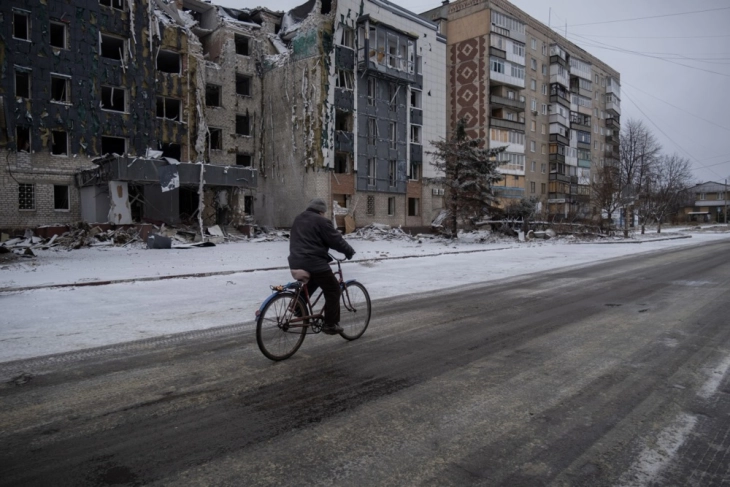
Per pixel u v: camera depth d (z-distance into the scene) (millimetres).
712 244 27172
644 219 44125
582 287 10430
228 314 7512
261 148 35969
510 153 50875
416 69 39000
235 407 3723
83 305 8242
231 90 34188
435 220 39906
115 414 3586
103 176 24109
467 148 29078
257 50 35875
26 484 2623
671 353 5184
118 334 6164
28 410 3662
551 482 2650
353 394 3994
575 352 5250
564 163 59906
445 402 3809
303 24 33375
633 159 52531
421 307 8094
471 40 49812
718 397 3891
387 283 11195
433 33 40688
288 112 34312
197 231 26422
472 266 15281
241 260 16531
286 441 3139
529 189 55625
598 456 2939
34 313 7523
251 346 5574
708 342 5637
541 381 4305
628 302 8492
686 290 9797
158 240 21078
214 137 33875
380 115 36469
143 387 4172
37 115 25125
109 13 27578
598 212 40000
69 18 26172
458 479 2676
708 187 106500
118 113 27922
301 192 33500
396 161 37688
